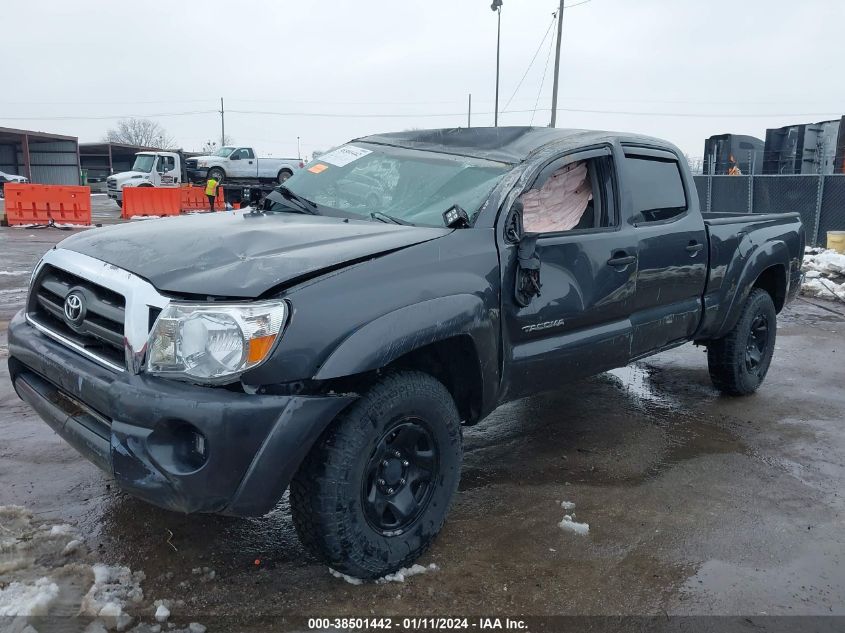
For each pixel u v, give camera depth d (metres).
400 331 2.72
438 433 3.01
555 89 25.80
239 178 29.25
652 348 4.46
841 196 15.05
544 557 3.12
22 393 3.20
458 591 2.84
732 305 5.02
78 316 2.80
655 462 4.24
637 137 4.36
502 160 3.68
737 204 17.58
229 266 2.68
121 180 29.33
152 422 2.45
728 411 5.23
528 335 3.48
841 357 6.88
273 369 2.48
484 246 3.24
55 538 3.04
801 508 3.68
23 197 19.28
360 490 2.72
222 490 2.46
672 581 2.97
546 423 4.89
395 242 3.00
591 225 4.05
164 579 2.82
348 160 4.21
